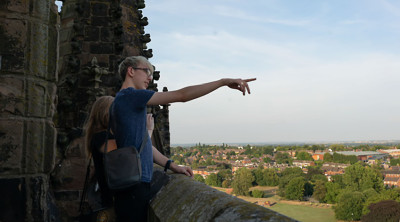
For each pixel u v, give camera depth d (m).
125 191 2.25
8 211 2.23
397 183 175.12
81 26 7.45
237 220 1.42
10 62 2.29
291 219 1.29
